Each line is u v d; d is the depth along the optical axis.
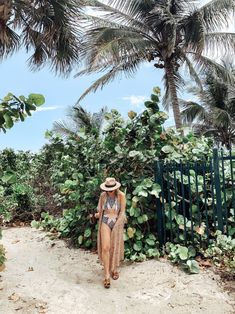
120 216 5.00
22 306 4.18
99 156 6.54
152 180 6.03
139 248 5.68
